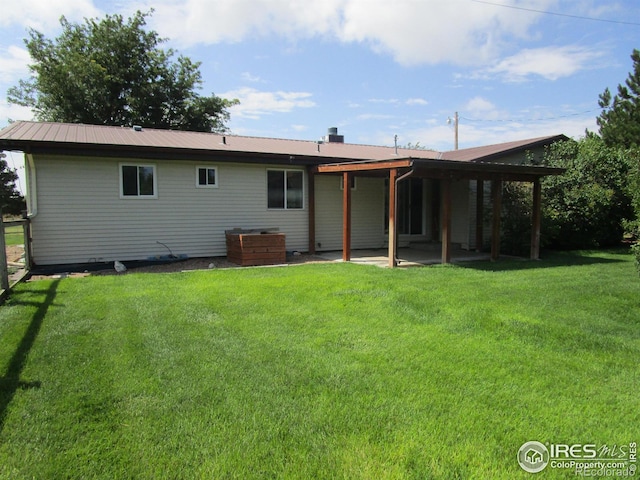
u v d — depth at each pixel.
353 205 13.57
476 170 9.84
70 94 26.02
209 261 10.83
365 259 11.39
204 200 11.23
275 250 10.55
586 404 3.19
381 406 3.12
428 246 14.11
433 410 3.06
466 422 2.90
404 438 2.71
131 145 9.65
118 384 3.46
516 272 8.96
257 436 2.73
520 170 10.54
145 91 27.50
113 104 27.25
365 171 11.55
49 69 25.98
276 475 2.36
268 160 11.47
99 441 2.67
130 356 4.06
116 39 27.64
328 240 13.16
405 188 14.50
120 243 10.31
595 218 13.39
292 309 5.80
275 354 4.14
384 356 4.10
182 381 3.53
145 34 28.84
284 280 7.86
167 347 4.32
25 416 2.96
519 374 3.72
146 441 2.68
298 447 2.62
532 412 3.06
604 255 12.31
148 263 10.36
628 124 18.88
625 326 5.14
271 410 3.06
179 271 9.34
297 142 14.97
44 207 9.55
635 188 7.61
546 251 13.29
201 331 4.84
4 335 4.65
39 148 9.03
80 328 4.91
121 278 8.24
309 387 3.43
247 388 3.40
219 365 3.87
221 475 2.36
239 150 11.09
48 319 5.27
